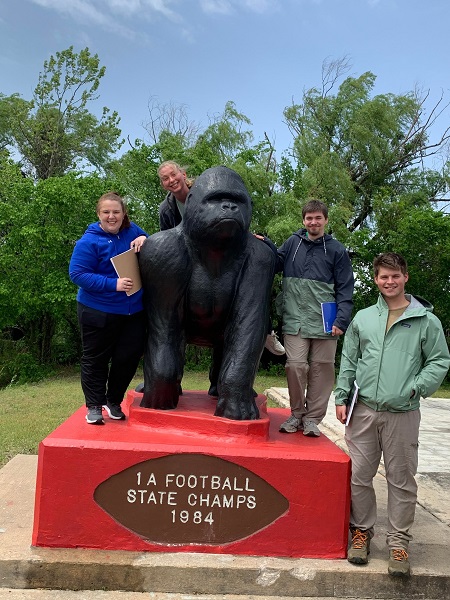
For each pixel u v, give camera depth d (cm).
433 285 1480
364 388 295
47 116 2250
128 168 1507
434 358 288
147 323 343
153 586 275
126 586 275
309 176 1630
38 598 266
